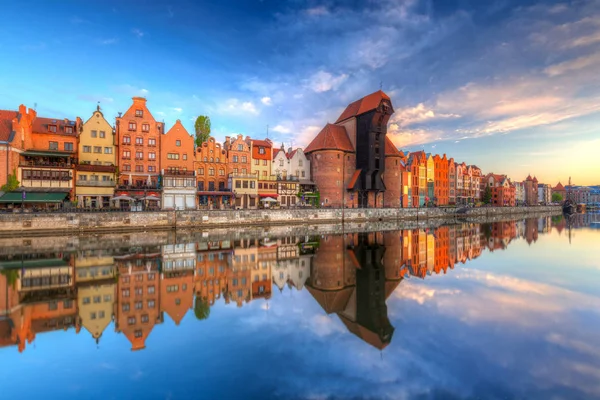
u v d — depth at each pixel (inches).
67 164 2345.0
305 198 3351.4
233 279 1008.9
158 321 660.1
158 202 2564.0
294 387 436.5
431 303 778.8
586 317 673.0
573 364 488.4
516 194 6776.6
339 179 3425.2
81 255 1337.4
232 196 2928.2
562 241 1855.3
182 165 2822.3
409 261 1298.0
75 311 708.0
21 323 639.1
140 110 2706.7
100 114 2576.3
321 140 3528.5
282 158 3393.2
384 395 414.6
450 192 5027.1
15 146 2158.0
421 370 477.1
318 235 2102.6
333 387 433.1
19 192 2128.4
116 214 2084.2
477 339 576.1
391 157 3695.9
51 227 1891.0
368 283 976.9
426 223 3120.1
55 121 2508.6
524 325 632.4
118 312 705.6
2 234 1772.9
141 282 946.7
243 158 3090.6
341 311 733.9
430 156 4626.0
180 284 936.3
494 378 450.3
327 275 1078.4
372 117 3371.1
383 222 3201.3
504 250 1546.5
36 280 951.6
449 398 408.8
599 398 405.1
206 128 3540.8
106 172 2470.5
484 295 838.5
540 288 894.4
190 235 2038.6
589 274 1060.5
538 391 421.4
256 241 1811.0
